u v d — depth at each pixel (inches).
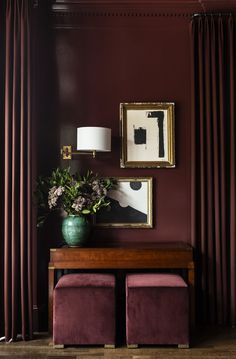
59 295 103.7
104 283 105.3
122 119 128.4
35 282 120.0
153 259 113.2
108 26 130.5
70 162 128.8
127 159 128.3
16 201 111.4
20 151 112.7
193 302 112.4
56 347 103.3
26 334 110.7
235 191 123.3
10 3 113.8
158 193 128.8
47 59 129.6
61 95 129.5
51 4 127.5
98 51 130.6
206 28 126.0
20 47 114.3
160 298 103.0
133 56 130.6
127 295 103.7
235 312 121.6
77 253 112.9
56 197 114.0
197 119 126.4
